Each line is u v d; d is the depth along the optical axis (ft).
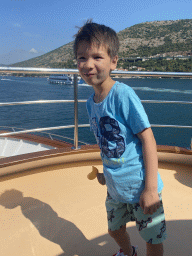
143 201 2.56
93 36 2.42
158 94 228.84
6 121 140.97
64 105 195.21
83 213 4.88
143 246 3.93
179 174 6.43
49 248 3.96
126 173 2.71
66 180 6.22
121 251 3.44
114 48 2.59
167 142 94.32
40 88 320.29
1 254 3.85
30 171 6.54
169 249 3.83
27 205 5.16
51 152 6.71
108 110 2.67
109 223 3.23
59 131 112.98
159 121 133.59
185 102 7.12
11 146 27.37
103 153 2.89
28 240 4.15
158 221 2.80
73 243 4.06
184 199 5.31
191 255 3.71
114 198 2.98
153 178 2.55
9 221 4.65
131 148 2.71
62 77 414.21
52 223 4.58
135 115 2.51
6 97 228.84
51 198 5.42
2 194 5.57
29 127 126.31
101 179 3.47
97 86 2.76
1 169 5.98
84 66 2.53
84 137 98.84
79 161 6.97
